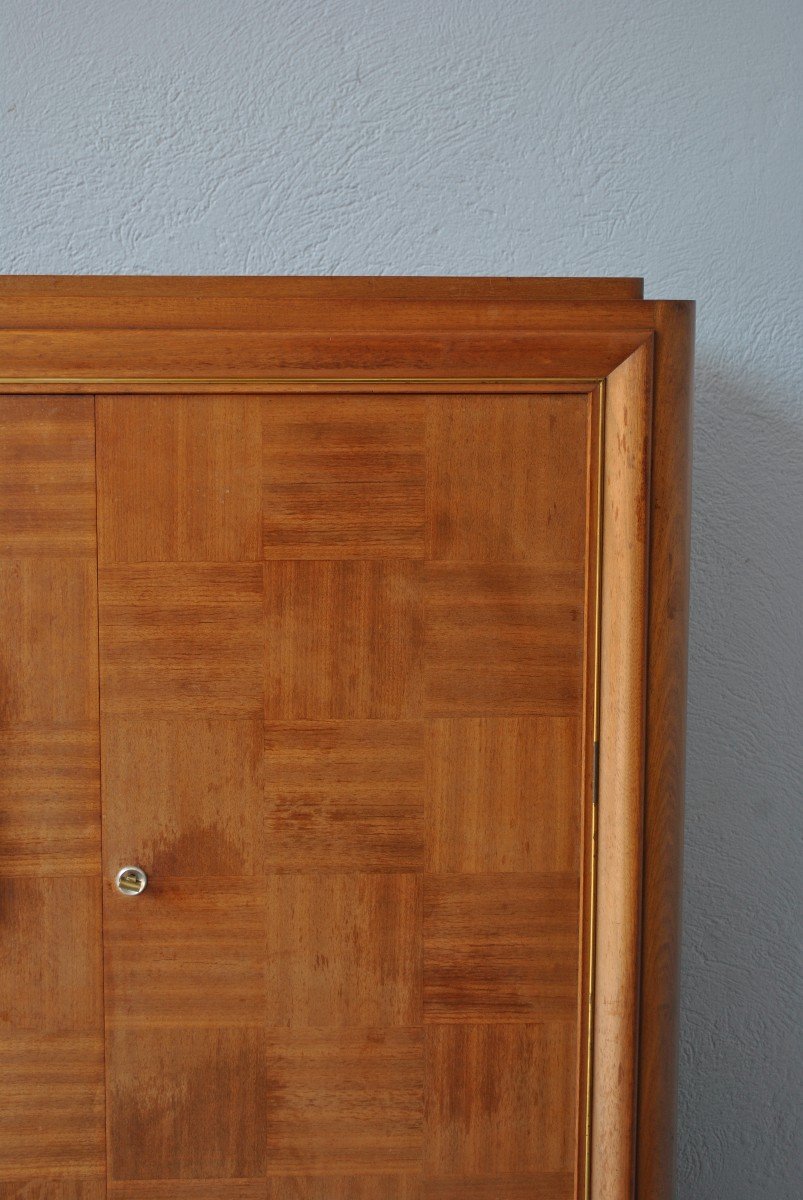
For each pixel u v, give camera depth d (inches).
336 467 37.9
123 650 38.3
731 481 57.8
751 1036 59.6
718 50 56.6
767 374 57.6
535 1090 39.8
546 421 37.9
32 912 38.8
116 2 56.1
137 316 37.3
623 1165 39.4
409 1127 39.7
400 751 38.8
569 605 38.5
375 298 37.5
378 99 56.7
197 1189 39.6
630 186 57.1
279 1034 39.4
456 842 39.1
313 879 39.1
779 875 59.1
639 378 37.4
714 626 58.2
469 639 38.6
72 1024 39.1
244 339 37.1
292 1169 39.6
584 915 39.4
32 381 37.3
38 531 37.9
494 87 56.7
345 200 57.1
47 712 38.4
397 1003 39.4
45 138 56.4
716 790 58.7
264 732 38.7
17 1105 39.2
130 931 38.9
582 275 57.4
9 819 38.6
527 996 39.5
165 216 56.8
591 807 38.9
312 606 38.4
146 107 56.4
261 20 56.3
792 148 57.0
